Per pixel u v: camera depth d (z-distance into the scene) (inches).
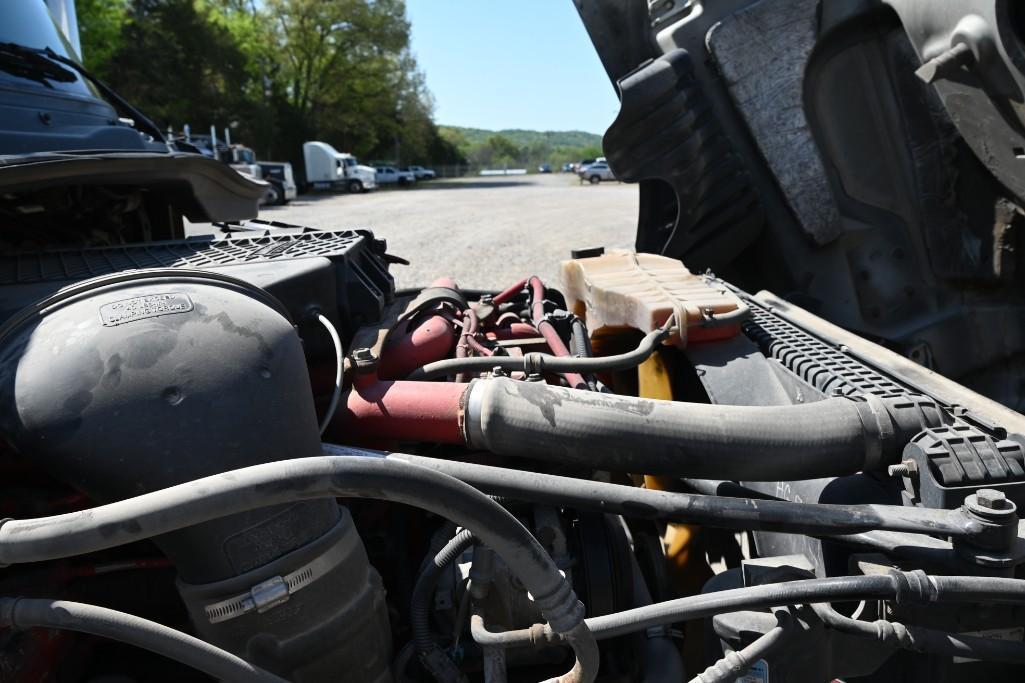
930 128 123.0
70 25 166.4
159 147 138.5
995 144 105.3
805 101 130.3
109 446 52.9
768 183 136.6
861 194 132.6
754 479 69.3
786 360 85.4
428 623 69.9
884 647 62.5
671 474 69.9
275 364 59.4
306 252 97.8
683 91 128.1
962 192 121.6
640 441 69.3
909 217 129.7
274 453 56.3
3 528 46.0
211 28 1811.0
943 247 125.6
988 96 101.3
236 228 143.3
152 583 67.9
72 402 53.5
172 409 53.8
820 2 125.9
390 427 79.1
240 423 55.2
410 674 71.1
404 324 106.0
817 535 61.9
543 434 70.5
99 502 55.1
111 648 69.2
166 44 1710.1
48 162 81.2
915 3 108.2
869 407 69.5
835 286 135.0
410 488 47.4
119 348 54.8
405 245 571.2
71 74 122.7
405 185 2118.6
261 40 2202.3
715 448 68.6
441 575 73.0
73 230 104.0
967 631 59.7
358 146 2559.1
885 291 132.4
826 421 68.7
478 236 633.6
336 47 2297.0
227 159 697.6
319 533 55.7
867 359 81.6
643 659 73.2
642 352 88.6
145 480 52.9
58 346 55.6
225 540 52.6
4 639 55.2
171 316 57.3
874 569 61.6
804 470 68.3
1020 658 55.9
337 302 94.7
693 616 57.6
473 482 64.2
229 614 52.7
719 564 89.4
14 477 67.0
